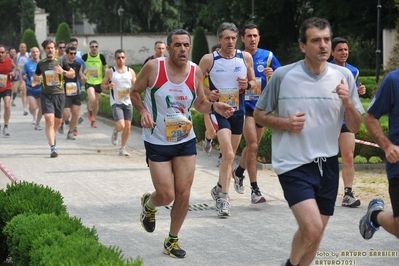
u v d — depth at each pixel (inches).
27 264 379.6
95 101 1298.0
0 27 3981.3
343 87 375.6
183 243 513.3
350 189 637.9
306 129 382.6
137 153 994.1
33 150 1006.4
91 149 1027.3
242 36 661.3
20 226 402.3
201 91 478.9
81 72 1112.2
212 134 652.7
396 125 393.1
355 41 2856.8
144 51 3169.3
